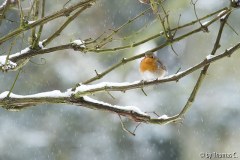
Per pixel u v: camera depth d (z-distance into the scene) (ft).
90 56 52.31
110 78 51.29
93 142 49.06
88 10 52.80
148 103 49.42
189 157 48.49
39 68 50.96
